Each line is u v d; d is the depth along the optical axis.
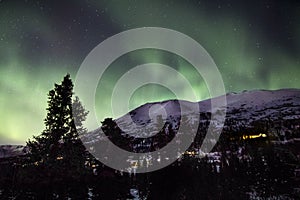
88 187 19.00
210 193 15.54
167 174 17.20
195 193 15.62
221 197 15.20
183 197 15.65
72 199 17.50
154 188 17.12
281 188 16.97
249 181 17.75
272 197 15.77
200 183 16.20
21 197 17.41
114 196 17.94
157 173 17.58
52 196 17.78
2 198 17.11
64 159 19.83
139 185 18.39
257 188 17.05
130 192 19.00
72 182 19.02
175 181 16.64
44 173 18.86
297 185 17.56
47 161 19.19
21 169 19.08
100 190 18.50
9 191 18.33
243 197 15.46
